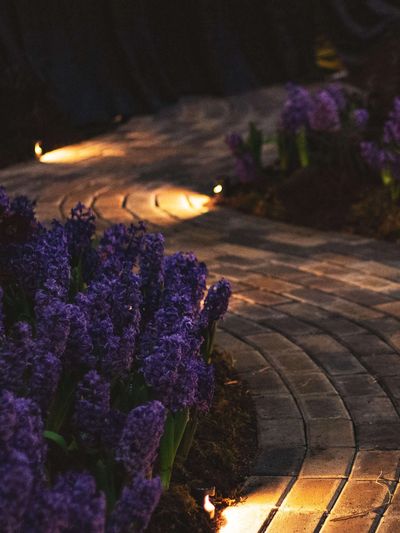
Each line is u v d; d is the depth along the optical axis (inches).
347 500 169.8
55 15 670.5
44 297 170.6
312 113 407.8
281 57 812.0
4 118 595.5
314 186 402.9
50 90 658.2
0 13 647.1
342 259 331.0
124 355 159.9
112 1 694.5
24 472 116.0
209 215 409.4
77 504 121.8
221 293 201.8
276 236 369.7
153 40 751.1
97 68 692.1
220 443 193.0
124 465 139.0
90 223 218.2
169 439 163.5
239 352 245.4
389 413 206.5
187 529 159.9
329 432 198.7
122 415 149.1
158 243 200.1
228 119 682.8
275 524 163.3
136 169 522.9
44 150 596.7
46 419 157.8
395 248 343.6
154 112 713.0
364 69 794.8
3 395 130.7
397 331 256.2
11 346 147.9
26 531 117.5
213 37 770.2
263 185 432.5
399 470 179.6
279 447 193.2
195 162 534.6
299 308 278.8
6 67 629.3
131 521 128.3
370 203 384.5
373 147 396.2
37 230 219.6
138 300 174.6
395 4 900.0
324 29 844.0
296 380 226.7
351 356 240.2
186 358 165.3
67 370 158.9
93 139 639.1
